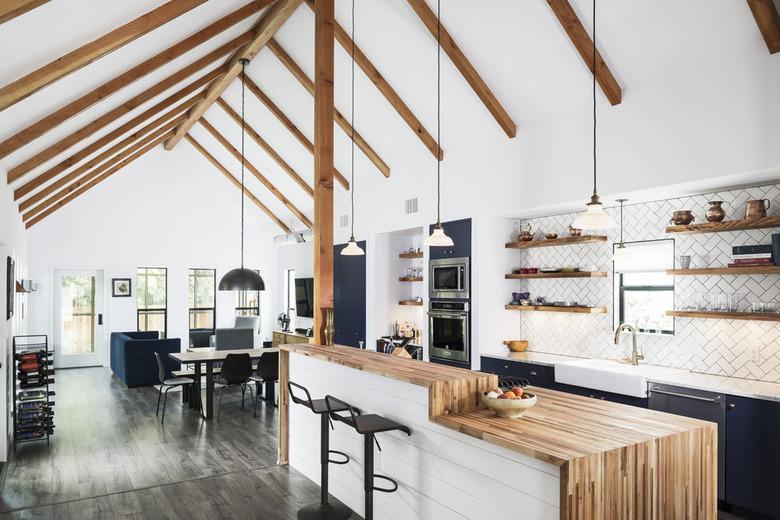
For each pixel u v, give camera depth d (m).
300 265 11.12
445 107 5.90
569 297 5.68
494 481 2.67
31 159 4.98
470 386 3.16
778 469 3.40
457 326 6.23
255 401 6.69
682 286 4.61
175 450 5.14
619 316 5.19
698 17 3.76
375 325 7.82
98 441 5.43
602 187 4.62
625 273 5.15
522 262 6.25
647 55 4.16
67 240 10.12
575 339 5.59
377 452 3.62
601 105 4.63
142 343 8.36
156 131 8.80
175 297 11.11
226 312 11.70
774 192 4.02
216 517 3.67
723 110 3.80
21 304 7.84
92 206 10.34
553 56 4.61
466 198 6.10
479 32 4.86
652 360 4.86
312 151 8.03
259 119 8.38
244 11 5.18
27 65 3.03
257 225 11.97
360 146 7.29
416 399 3.26
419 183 6.87
